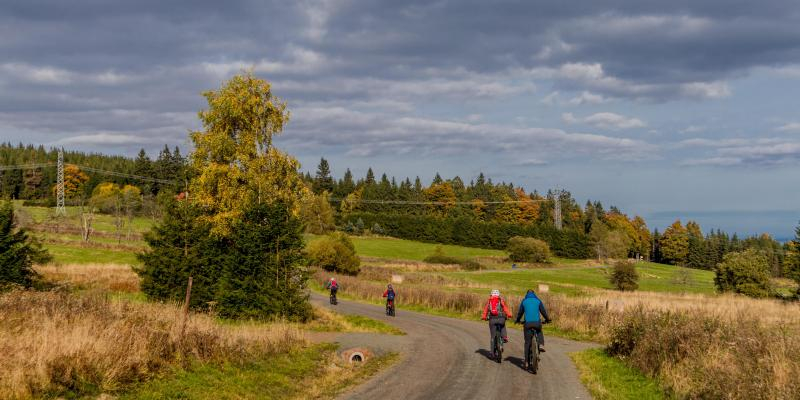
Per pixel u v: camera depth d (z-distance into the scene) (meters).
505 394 10.36
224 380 10.31
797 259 51.38
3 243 24.59
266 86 29.53
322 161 174.75
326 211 115.88
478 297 34.16
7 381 7.68
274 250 24.00
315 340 17.59
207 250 25.30
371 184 172.12
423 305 36.62
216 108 28.42
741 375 9.10
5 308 11.00
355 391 10.57
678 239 154.38
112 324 10.66
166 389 9.17
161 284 24.78
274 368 12.03
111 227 84.75
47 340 8.79
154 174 147.62
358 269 63.75
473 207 165.00
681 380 10.35
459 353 16.06
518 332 23.56
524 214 163.38
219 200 28.02
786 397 8.06
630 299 39.09
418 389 10.71
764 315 27.20
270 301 23.03
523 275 82.69
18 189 141.38
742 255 54.88
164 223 25.56
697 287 86.25
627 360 13.89
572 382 11.81
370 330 22.62
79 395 8.21
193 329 11.88
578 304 27.38
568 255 126.56
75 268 38.09
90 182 139.62
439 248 96.25
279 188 29.84
